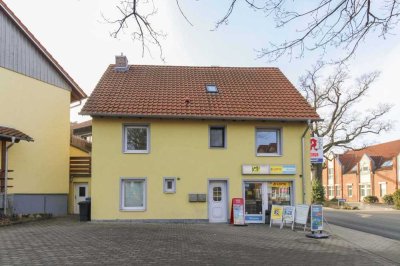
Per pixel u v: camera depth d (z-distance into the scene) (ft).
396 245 51.34
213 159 70.85
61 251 40.91
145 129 70.95
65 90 84.53
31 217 70.85
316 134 148.77
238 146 71.46
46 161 79.25
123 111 68.49
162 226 63.21
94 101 70.38
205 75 84.43
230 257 39.88
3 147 69.10
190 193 69.87
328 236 55.98
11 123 71.77
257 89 79.46
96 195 68.49
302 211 61.77
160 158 70.03
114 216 68.39
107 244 45.37
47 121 79.77
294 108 73.51
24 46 75.10
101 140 69.31
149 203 69.15
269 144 72.95
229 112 70.79
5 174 67.56
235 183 70.74
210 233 56.54
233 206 67.72
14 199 72.13
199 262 37.11
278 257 40.75
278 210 65.62
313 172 172.24
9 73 71.56
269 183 71.61
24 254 39.27
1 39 70.18
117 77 79.77
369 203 171.73
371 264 38.91
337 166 222.28
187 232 56.85
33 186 76.18
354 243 52.16
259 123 72.28
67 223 66.13
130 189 69.77
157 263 36.27
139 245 45.14
